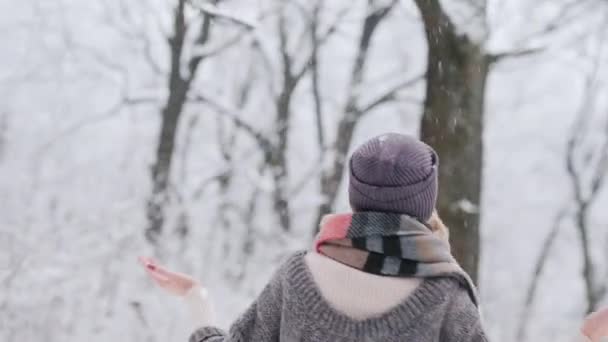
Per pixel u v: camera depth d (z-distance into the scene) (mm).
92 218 10398
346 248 1753
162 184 13727
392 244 1711
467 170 6426
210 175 15094
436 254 1706
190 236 11680
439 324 1686
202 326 2219
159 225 11164
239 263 11312
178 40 14914
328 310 1703
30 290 8969
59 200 12164
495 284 22656
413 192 1743
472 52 6457
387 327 1663
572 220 23516
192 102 15977
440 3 6453
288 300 1773
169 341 8773
